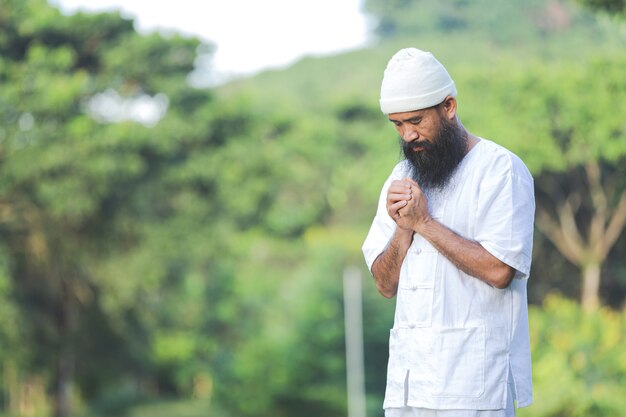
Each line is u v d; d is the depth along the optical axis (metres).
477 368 4.09
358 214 65.12
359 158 65.06
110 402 53.31
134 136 39.66
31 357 35.50
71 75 43.69
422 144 4.13
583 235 32.56
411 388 4.17
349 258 50.34
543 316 24.34
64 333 37.12
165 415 52.72
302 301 48.84
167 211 43.91
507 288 4.16
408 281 4.21
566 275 32.81
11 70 40.28
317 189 63.62
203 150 46.16
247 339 56.06
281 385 49.44
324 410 49.12
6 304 33.66
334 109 66.06
